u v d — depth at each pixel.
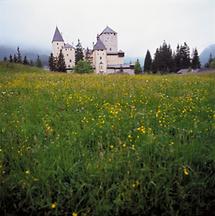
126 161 4.16
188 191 3.77
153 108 7.40
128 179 3.83
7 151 4.63
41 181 3.78
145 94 9.31
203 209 3.74
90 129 5.50
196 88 10.93
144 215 3.60
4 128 5.57
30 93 9.79
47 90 10.28
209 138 5.03
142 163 4.21
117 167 3.98
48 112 7.01
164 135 5.11
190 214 3.67
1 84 12.05
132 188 3.66
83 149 4.63
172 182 3.85
